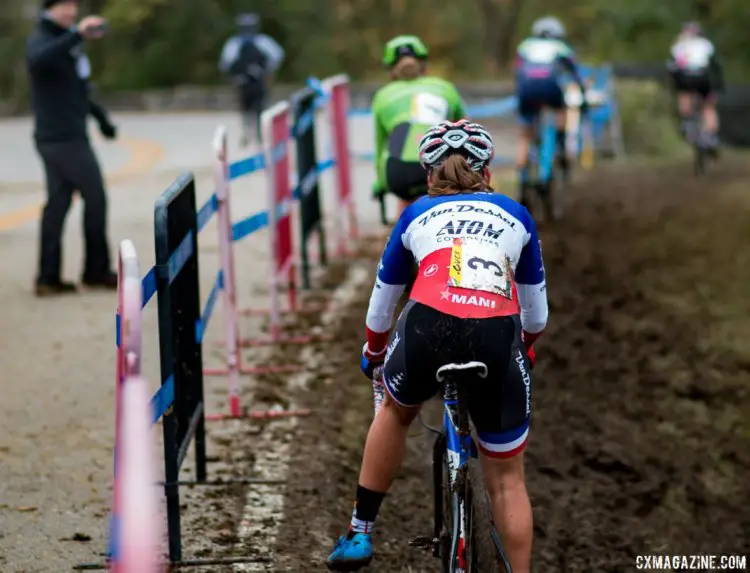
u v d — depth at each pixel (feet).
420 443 48.85
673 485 46.85
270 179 59.88
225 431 49.62
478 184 33.30
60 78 70.08
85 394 53.83
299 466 45.98
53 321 66.18
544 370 59.06
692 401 55.31
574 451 49.47
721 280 76.07
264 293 72.64
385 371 32.09
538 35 95.71
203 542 39.17
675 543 42.57
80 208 101.96
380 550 39.42
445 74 291.99
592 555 41.52
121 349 28.96
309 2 287.28
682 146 157.38
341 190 83.97
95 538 39.09
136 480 19.77
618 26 251.39
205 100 234.79
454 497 30.32
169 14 279.90
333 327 64.80
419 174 57.93
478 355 30.48
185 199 38.86
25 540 38.75
